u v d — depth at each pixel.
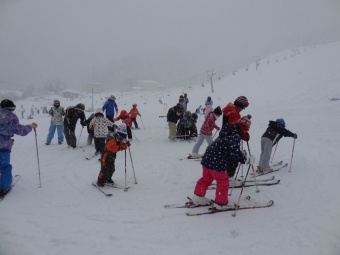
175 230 4.56
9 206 5.42
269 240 4.25
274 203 5.50
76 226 4.70
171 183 6.75
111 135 6.38
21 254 3.91
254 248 4.05
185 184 6.68
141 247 4.10
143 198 5.84
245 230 4.54
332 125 12.90
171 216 5.03
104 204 5.54
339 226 4.59
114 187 6.45
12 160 8.75
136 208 5.36
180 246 4.12
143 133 13.66
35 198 5.82
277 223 4.74
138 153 9.69
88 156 9.12
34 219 4.91
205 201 5.39
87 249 4.04
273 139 7.21
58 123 10.81
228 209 5.21
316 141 10.41
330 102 17.66
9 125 5.87
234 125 5.04
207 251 3.99
